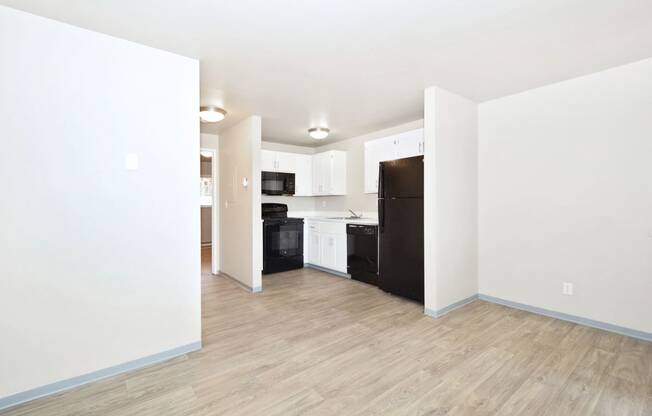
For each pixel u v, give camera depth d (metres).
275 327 2.78
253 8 1.75
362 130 4.72
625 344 2.40
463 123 3.32
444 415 1.61
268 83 2.88
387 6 1.74
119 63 2.06
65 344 1.88
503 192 3.33
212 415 1.62
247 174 3.99
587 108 2.76
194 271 2.36
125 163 2.08
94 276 1.97
